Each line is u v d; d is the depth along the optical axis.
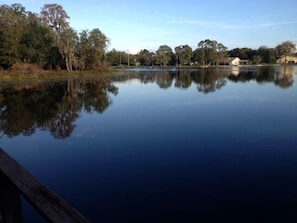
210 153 9.87
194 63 127.88
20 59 50.94
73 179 8.17
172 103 21.23
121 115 17.03
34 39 51.38
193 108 18.64
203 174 8.17
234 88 31.16
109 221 6.03
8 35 47.12
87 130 13.62
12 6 57.28
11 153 10.59
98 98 25.42
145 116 16.44
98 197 7.05
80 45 62.31
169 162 9.16
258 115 15.82
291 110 17.12
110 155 10.00
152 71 82.69
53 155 10.23
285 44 127.38
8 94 28.25
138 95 27.08
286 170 8.30
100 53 64.75
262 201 6.62
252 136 11.75
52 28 57.84
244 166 8.67
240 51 140.25
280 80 41.44
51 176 8.43
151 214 6.21
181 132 12.66
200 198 6.82
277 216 6.01
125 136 12.33
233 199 6.74
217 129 12.99
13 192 2.40
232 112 16.88
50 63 57.06
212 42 122.25
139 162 9.26
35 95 27.56
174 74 66.50
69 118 16.64
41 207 1.83
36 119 16.56
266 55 128.50
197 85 36.47
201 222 5.86
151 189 7.35
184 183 7.65
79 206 6.66
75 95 27.75
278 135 11.83
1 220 2.45
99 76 57.97
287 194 6.91
